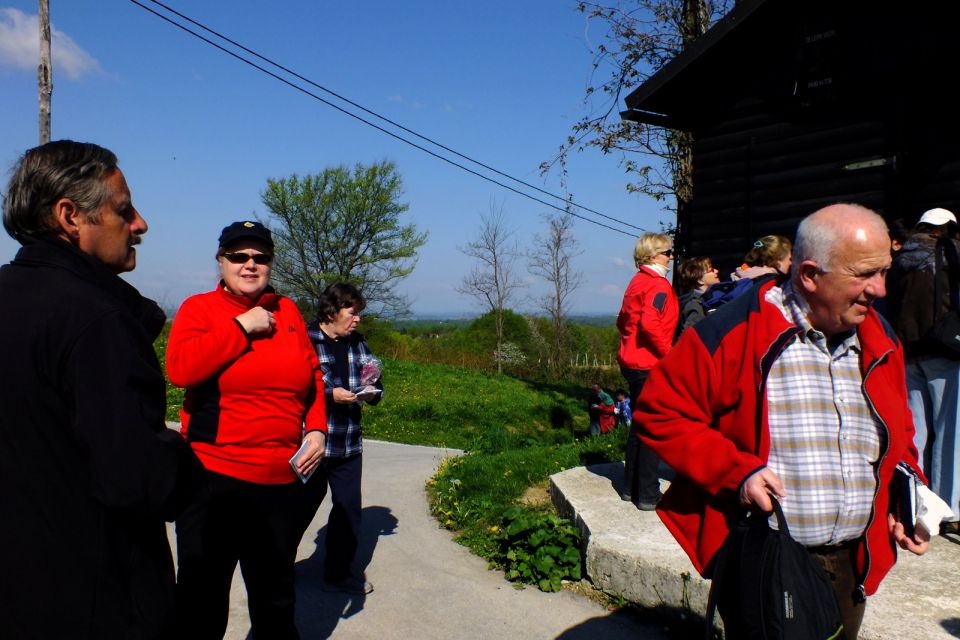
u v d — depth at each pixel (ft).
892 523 7.25
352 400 13.74
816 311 6.80
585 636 12.10
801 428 6.84
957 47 20.34
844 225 6.43
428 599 13.89
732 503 7.15
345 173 119.65
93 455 5.24
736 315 7.22
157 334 6.86
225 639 12.01
